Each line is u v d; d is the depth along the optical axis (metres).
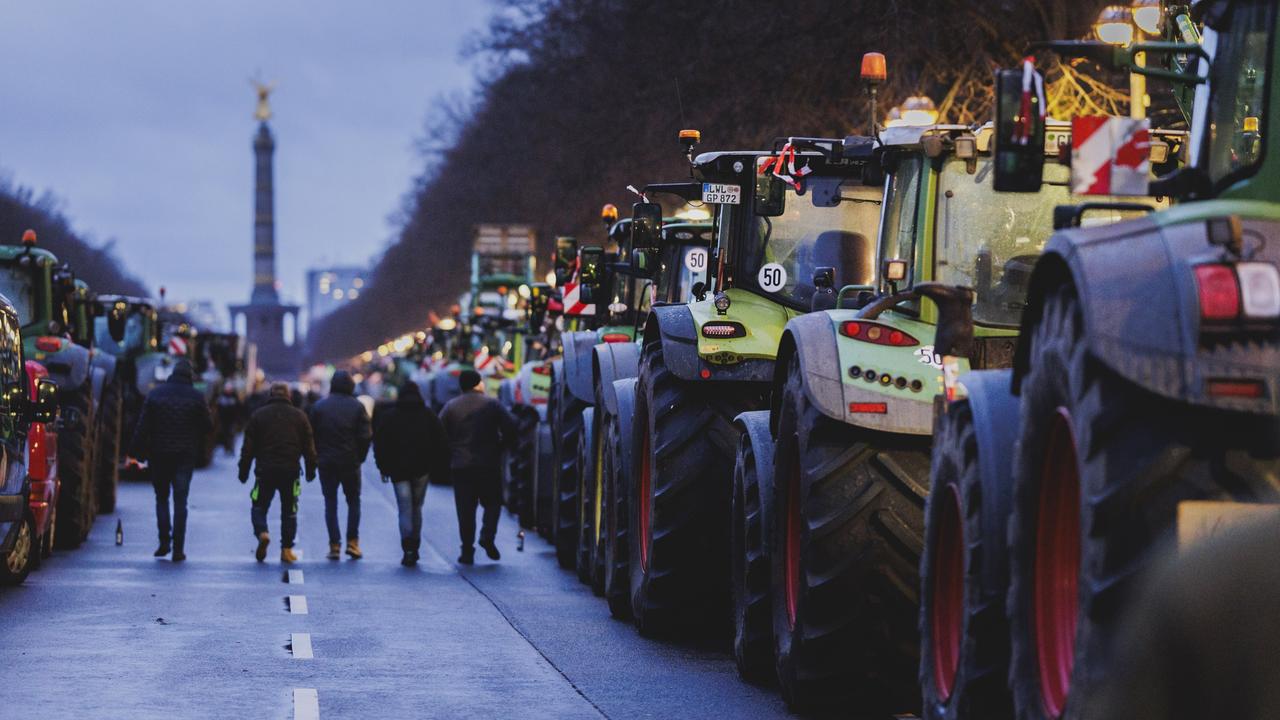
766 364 24.50
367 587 32.78
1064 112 46.56
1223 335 10.75
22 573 31.66
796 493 19.89
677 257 33.72
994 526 13.76
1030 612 12.73
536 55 85.00
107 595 30.27
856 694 18.66
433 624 27.22
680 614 25.20
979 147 19.11
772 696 20.50
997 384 14.30
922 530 18.25
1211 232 10.86
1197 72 14.02
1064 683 12.19
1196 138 13.91
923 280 18.98
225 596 30.66
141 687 20.58
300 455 38.22
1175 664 10.70
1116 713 10.78
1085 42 13.63
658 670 22.59
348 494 39.41
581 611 29.20
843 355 18.52
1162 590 10.72
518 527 48.94
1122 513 10.89
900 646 18.36
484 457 38.25
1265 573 10.67
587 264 38.47
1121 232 11.51
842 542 18.28
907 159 19.67
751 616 21.11
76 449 39.69
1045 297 12.79
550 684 21.39
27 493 31.61
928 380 18.34
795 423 19.39
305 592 31.61
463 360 90.38
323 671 22.16
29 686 20.45
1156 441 10.89
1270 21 13.12
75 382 39.56
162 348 78.56
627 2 70.06
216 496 60.56
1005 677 13.84
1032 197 19.09
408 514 37.81
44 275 42.72
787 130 56.84
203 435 38.00
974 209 19.06
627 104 72.69
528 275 103.81
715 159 25.28
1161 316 10.91
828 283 23.39
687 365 24.52
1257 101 13.24
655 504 24.88
